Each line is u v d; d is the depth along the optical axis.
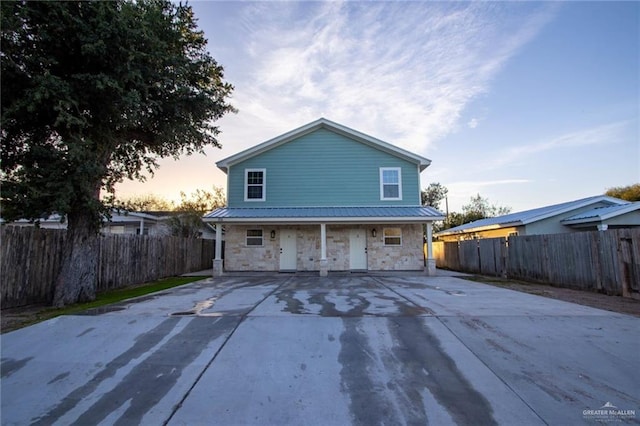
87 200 7.11
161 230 22.61
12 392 3.32
